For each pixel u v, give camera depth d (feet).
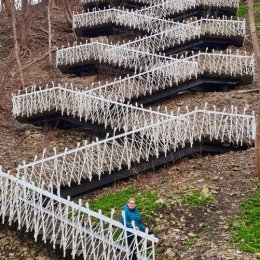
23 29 89.76
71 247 34.04
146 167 43.98
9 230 38.78
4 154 50.90
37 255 35.78
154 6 84.53
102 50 68.59
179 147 44.86
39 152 51.21
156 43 71.36
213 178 39.65
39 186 39.47
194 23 74.49
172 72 58.59
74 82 70.18
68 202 34.14
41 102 55.06
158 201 37.22
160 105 58.85
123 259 31.68
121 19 82.07
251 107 53.93
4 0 91.50
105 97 55.93
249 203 35.45
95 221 37.24
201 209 35.76
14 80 75.05
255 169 39.52
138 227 31.73
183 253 31.55
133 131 43.70
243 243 31.22
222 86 61.46
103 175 42.70
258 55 38.27
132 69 65.67
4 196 38.19
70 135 54.75
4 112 62.59
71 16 97.45
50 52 81.46
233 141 45.55
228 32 73.51
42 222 35.12
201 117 49.55
